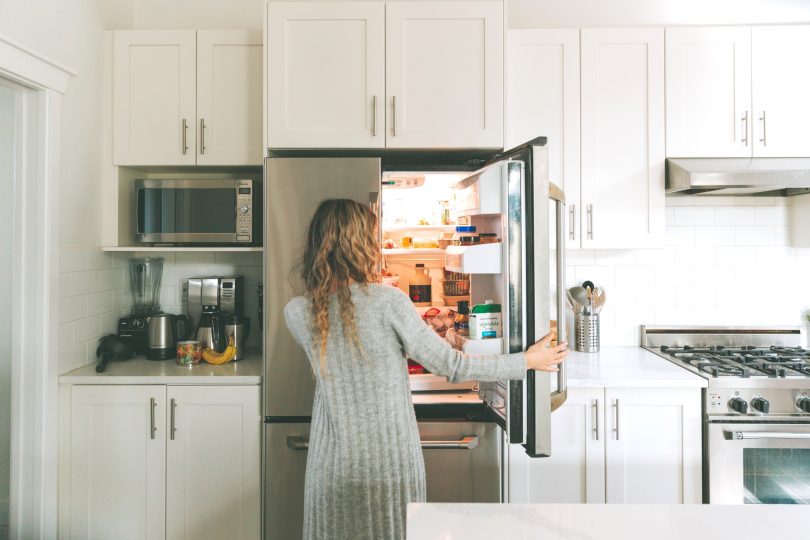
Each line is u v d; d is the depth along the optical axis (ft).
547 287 5.08
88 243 7.70
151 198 8.07
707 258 9.20
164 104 7.97
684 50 8.11
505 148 7.33
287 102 7.28
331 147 7.29
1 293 7.04
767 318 9.16
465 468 6.76
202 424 7.11
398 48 7.29
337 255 4.82
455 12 7.29
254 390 7.08
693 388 7.18
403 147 7.30
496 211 5.59
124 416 7.11
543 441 5.12
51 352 6.94
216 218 8.04
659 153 8.14
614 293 9.23
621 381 7.15
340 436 4.78
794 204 9.07
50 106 6.85
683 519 3.18
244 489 7.10
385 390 4.80
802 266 9.13
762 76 8.07
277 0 7.35
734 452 7.11
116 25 8.39
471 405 6.82
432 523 3.13
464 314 6.82
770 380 7.06
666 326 9.20
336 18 7.27
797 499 7.14
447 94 7.30
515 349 5.19
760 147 8.08
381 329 4.77
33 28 6.48
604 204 8.18
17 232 6.84
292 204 6.95
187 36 7.95
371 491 4.75
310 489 4.96
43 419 6.85
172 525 7.13
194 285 8.71
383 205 8.14
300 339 5.01
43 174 6.84
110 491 7.11
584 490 7.26
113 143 8.01
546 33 8.14
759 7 9.16
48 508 6.94
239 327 8.07
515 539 2.93
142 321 8.39
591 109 8.14
